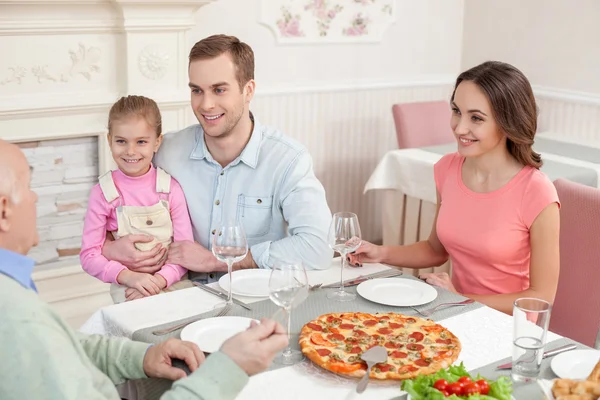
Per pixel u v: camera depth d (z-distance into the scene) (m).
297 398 1.42
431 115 4.23
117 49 3.44
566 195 2.33
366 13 4.46
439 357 1.49
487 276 2.17
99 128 3.46
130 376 1.56
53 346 1.17
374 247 2.23
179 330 1.72
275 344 1.34
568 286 2.33
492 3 4.71
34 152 3.38
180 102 3.60
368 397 1.42
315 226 2.20
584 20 4.23
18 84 3.24
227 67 2.16
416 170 3.61
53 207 3.48
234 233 1.81
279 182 2.27
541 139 4.06
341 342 1.59
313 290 1.95
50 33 3.25
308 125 4.41
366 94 4.59
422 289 1.93
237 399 1.42
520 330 1.48
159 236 2.32
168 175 2.34
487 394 1.31
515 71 2.03
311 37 4.28
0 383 1.15
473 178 2.17
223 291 1.95
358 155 4.66
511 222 2.09
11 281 1.22
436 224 2.28
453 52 4.94
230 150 2.28
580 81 4.31
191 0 3.42
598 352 1.60
